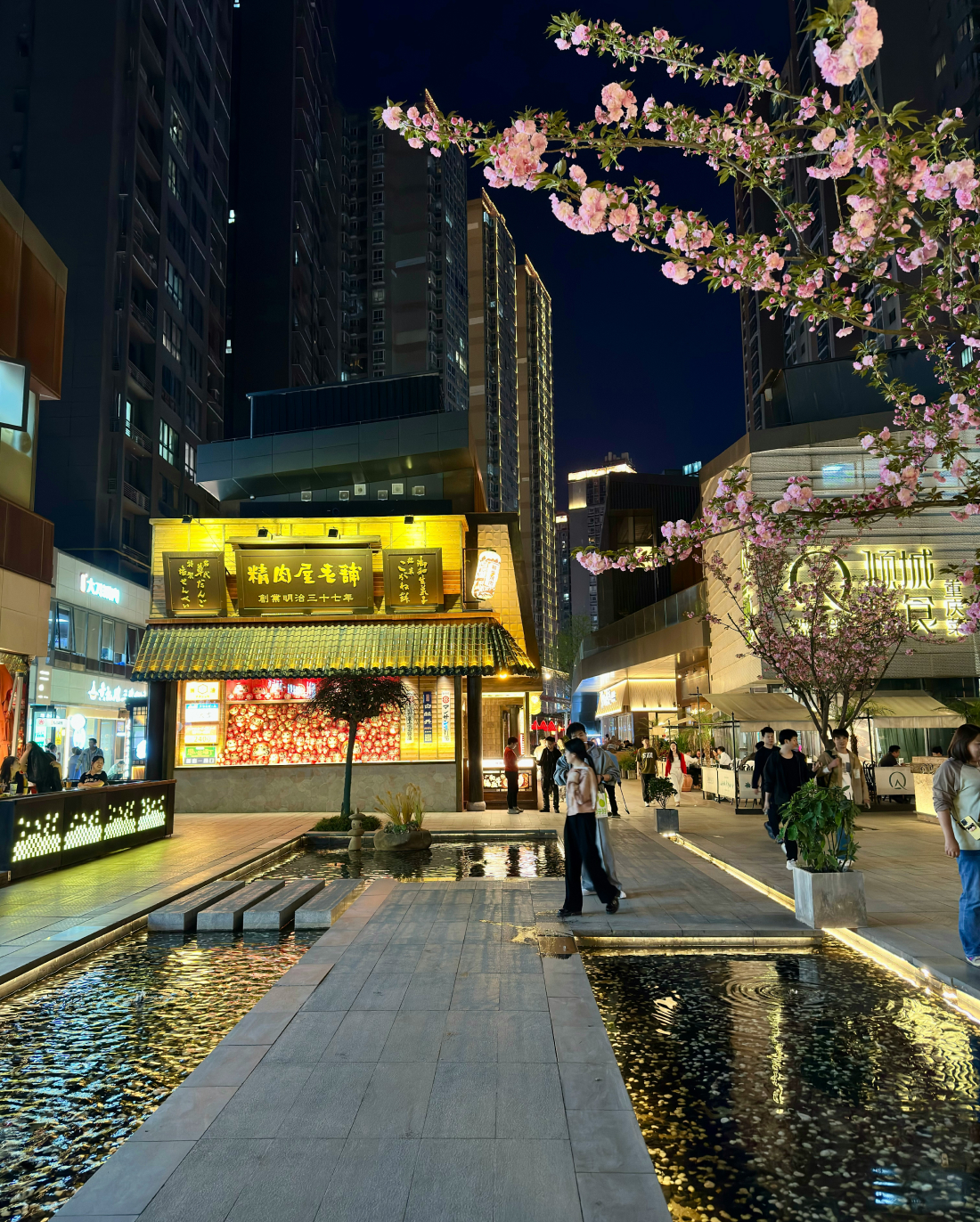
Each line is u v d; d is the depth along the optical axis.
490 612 20.59
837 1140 3.83
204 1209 3.18
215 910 8.73
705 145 4.85
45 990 6.58
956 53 64.44
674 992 6.18
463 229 138.75
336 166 94.94
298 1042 5.05
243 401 74.94
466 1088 4.33
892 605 19.11
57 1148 3.92
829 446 27.70
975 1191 3.39
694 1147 3.79
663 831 15.69
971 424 6.90
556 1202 3.19
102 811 13.28
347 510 24.22
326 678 18.72
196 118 62.06
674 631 40.97
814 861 8.12
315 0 89.62
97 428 45.72
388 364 118.69
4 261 18.33
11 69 49.91
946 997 5.93
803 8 81.75
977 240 4.67
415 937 7.79
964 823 6.27
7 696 18.53
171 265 55.41
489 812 20.69
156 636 20.58
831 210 61.69
